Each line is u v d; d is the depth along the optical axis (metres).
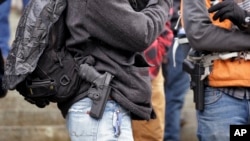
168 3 4.11
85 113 3.94
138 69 4.01
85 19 3.91
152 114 4.22
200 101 4.72
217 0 4.65
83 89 3.96
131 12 3.85
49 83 3.95
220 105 4.63
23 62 3.92
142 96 3.99
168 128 7.45
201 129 4.76
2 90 5.23
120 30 3.83
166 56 7.19
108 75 3.92
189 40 4.65
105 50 3.96
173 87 7.38
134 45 3.87
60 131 7.91
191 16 4.63
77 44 3.97
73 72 3.97
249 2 4.56
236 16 4.44
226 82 4.58
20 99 8.16
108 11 3.81
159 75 5.88
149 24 3.90
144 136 5.72
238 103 4.60
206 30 4.56
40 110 8.09
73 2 3.96
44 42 3.93
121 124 3.95
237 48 4.52
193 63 4.76
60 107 4.09
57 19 3.94
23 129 7.83
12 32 10.90
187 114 8.38
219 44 4.54
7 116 8.02
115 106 3.95
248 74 4.54
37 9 3.97
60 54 3.98
